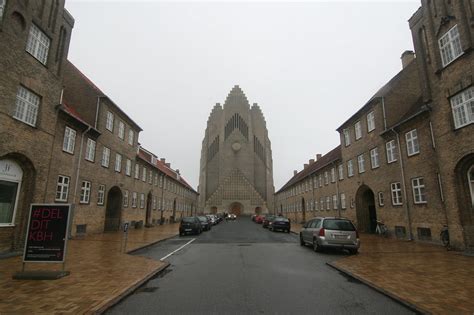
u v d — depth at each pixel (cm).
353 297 661
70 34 1722
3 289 691
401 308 585
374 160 2350
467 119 1354
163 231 2788
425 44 1634
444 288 711
